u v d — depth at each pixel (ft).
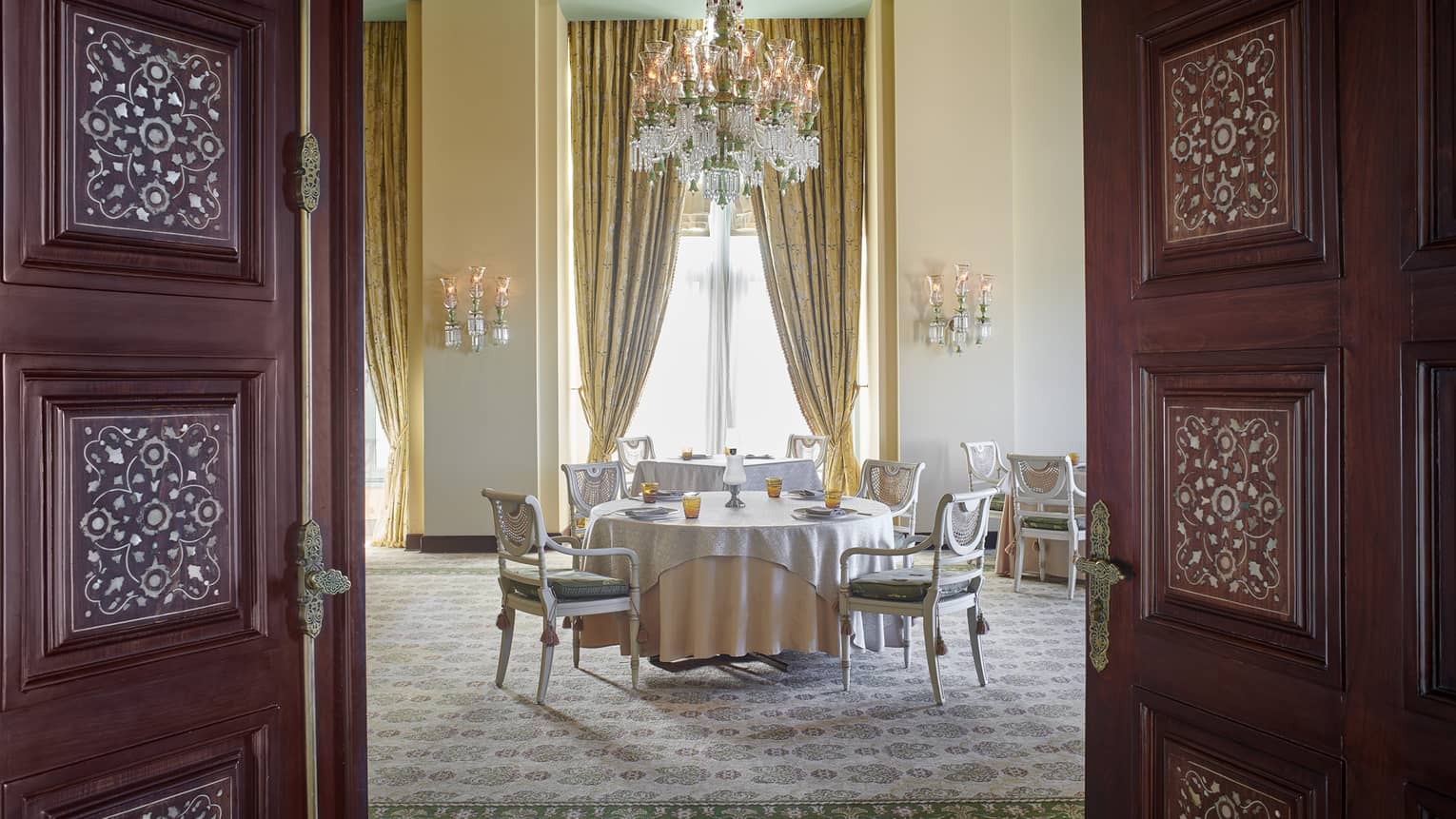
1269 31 5.06
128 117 5.16
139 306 5.21
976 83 25.80
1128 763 6.04
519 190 25.81
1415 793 4.42
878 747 11.50
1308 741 4.91
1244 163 5.22
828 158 28.12
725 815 9.62
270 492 5.83
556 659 15.60
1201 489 5.52
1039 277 25.59
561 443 26.61
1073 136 25.36
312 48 6.05
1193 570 5.58
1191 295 5.55
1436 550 4.35
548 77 26.43
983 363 25.77
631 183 27.84
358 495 6.33
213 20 5.53
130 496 5.19
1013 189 25.81
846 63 28.14
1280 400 5.04
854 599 13.74
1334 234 4.76
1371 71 4.57
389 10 26.66
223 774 5.60
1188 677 5.61
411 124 26.45
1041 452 25.67
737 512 15.39
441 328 25.81
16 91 4.76
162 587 5.32
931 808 9.77
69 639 4.94
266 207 5.80
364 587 6.39
